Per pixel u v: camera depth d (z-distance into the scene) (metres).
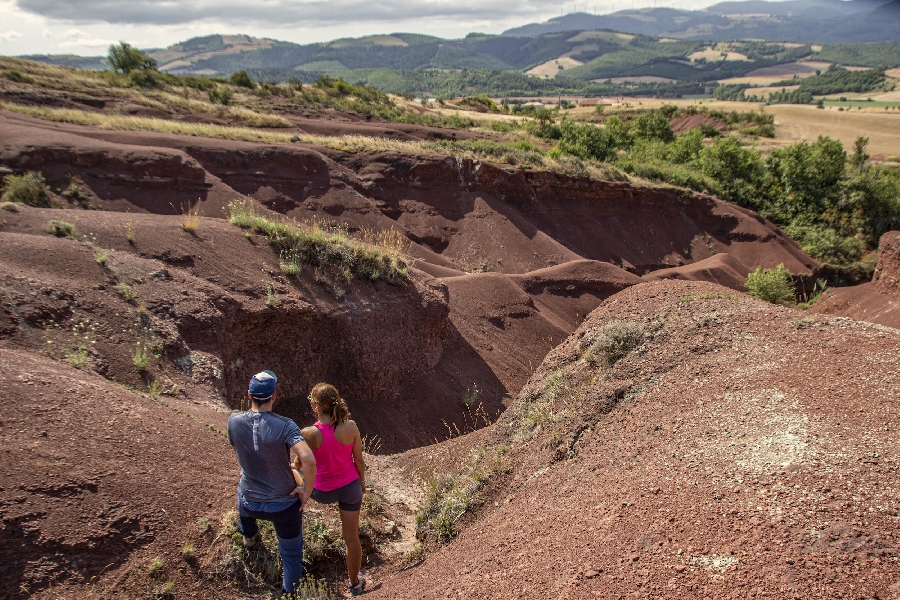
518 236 27.69
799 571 3.17
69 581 4.34
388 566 5.86
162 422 6.18
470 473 7.26
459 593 4.19
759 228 36.34
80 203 18.88
